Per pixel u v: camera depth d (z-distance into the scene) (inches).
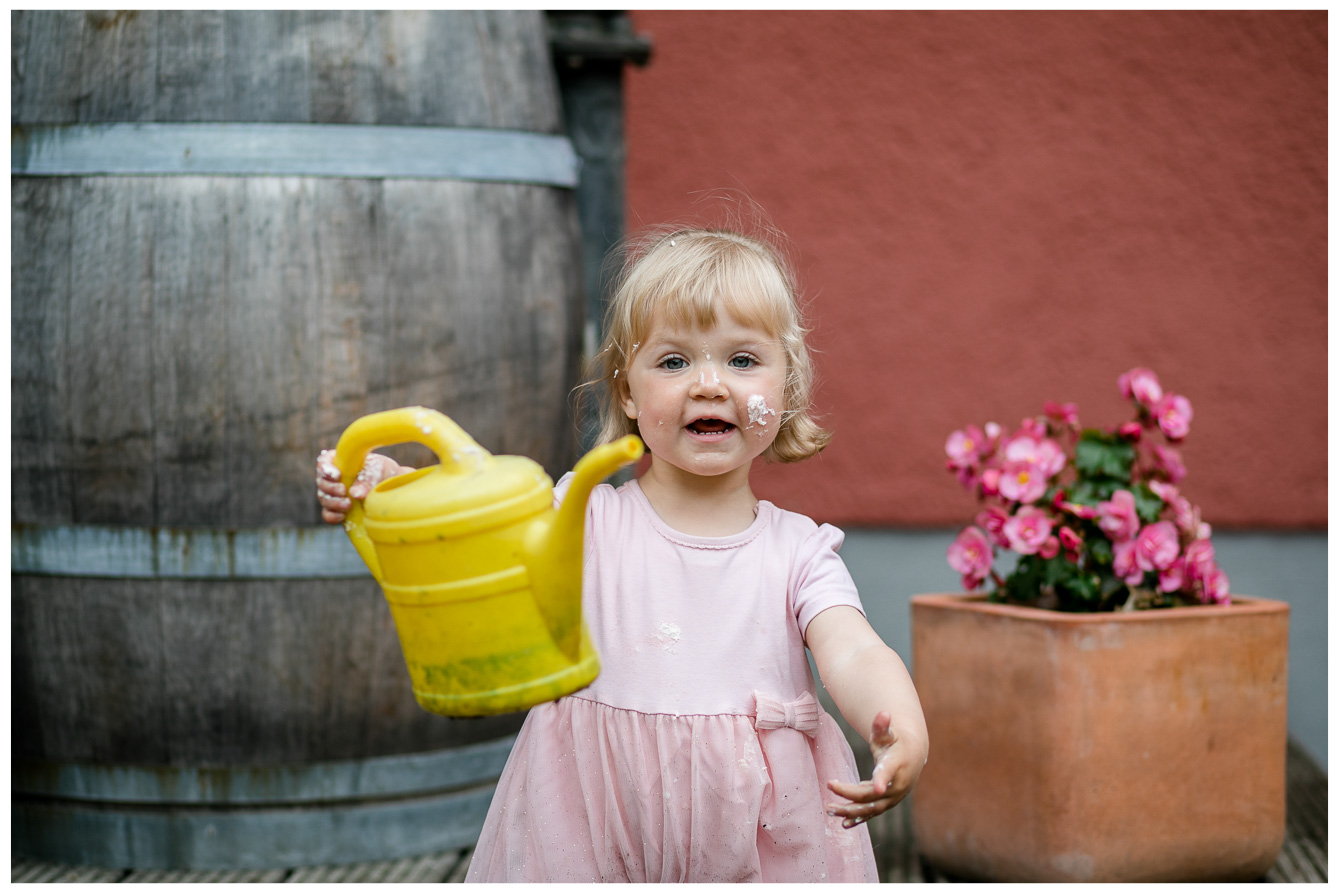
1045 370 152.6
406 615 48.7
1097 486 88.0
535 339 91.9
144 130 83.4
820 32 151.6
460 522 46.8
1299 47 149.3
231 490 84.9
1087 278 151.9
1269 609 84.4
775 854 57.7
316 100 84.3
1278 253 150.7
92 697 88.0
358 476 54.1
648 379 57.2
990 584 104.7
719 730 56.4
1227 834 82.6
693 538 58.8
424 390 86.1
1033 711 81.5
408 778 92.1
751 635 57.7
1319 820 99.0
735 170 152.2
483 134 89.5
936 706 88.6
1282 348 151.1
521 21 95.8
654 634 57.6
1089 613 84.0
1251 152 150.3
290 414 84.1
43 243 84.3
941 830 88.0
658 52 151.9
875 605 152.3
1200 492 151.5
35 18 85.5
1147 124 150.9
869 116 151.9
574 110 124.3
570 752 58.6
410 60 87.0
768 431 56.7
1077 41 150.6
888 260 152.6
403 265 85.4
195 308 83.1
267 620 86.6
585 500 46.3
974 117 151.6
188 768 89.1
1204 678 82.2
